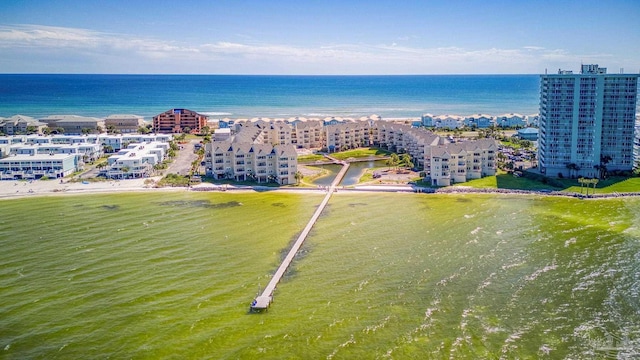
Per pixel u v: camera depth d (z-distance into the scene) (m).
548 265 135.88
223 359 97.94
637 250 145.25
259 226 173.12
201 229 170.38
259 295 121.75
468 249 148.38
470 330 105.50
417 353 98.38
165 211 192.12
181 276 133.12
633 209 187.25
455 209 190.62
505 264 137.00
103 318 112.62
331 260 142.50
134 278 132.00
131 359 98.38
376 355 98.12
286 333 105.94
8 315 114.38
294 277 131.75
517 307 114.25
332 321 110.06
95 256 147.00
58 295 123.19
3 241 159.75
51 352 101.00
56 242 158.62
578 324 107.19
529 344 100.50
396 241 156.38
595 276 128.88
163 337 105.25
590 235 158.38
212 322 110.50
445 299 118.38
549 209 188.88
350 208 194.50
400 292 122.19
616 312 111.69
